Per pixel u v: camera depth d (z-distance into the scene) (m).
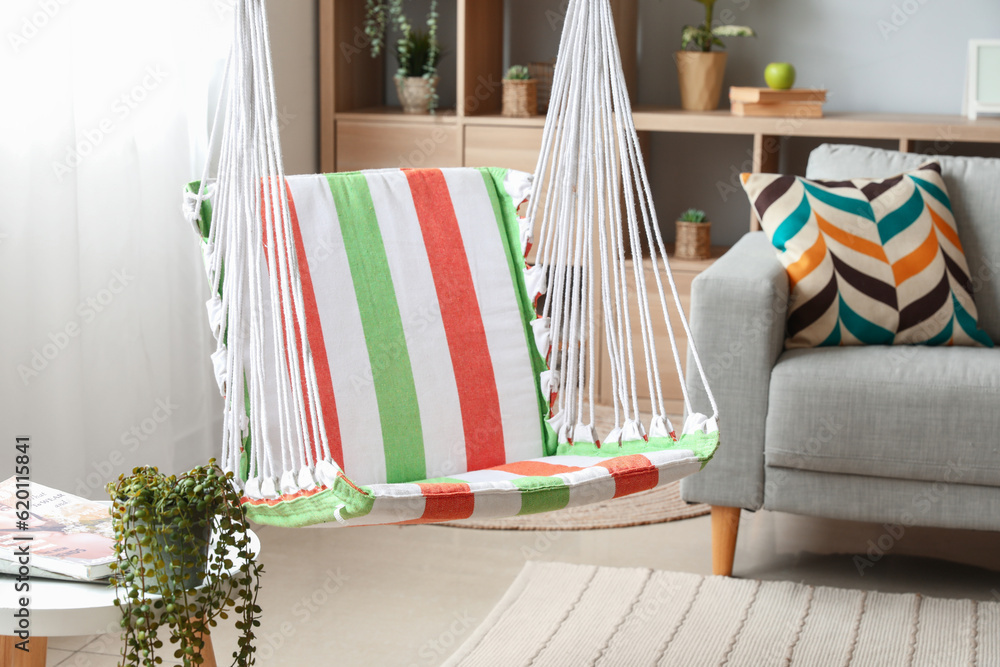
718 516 2.12
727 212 3.60
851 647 1.85
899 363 2.04
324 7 3.21
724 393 2.06
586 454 1.71
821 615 1.97
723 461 2.07
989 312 2.43
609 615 1.97
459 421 1.74
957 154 3.38
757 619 1.95
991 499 1.97
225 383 1.53
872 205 2.35
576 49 1.65
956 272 2.33
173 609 1.17
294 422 1.62
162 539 1.18
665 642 1.86
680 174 3.62
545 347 1.80
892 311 2.25
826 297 2.23
